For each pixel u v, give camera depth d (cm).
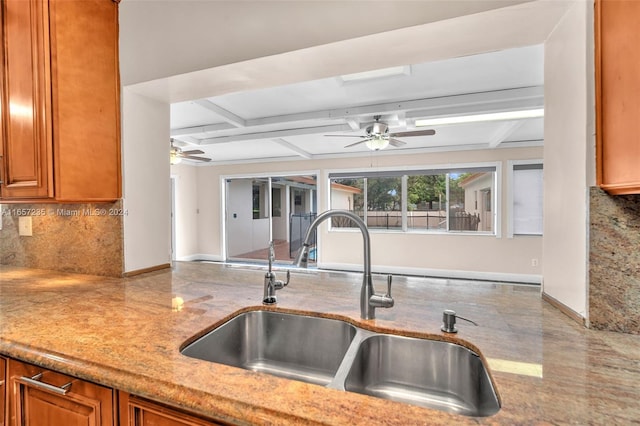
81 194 146
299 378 112
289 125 423
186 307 119
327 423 54
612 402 59
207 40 144
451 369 91
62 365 79
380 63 141
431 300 126
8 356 92
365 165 647
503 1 104
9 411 92
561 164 110
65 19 139
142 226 176
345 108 360
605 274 92
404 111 348
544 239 125
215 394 63
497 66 256
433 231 620
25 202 147
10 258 201
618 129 82
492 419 54
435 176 620
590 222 93
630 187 79
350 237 662
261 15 135
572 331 93
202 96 178
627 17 77
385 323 102
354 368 86
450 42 124
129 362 76
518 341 87
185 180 749
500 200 561
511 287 146
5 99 139
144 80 158
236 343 114
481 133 475
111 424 76
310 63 141
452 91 310
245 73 149
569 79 104
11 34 136
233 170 750
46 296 133
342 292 139
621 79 80
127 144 167
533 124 428
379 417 55
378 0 118
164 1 152
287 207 897
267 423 56
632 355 78
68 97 140
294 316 117
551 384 65
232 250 789
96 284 154
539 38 121
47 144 134
